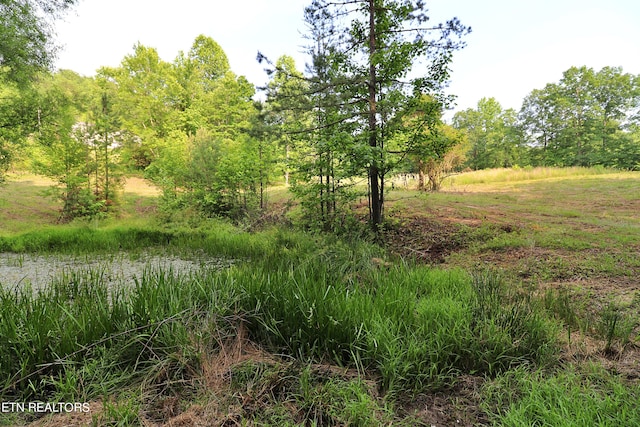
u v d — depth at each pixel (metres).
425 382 2.02
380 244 6.46
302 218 8.66
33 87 10.25
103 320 2.25
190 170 12.09
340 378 2.02
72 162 12.91
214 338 2.26
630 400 1.67
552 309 2.96
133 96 23.84
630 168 25.05
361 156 6.27
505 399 1.83
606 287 3.69
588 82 27.34
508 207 9.83
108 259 6.09
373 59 6.32
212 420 1.65
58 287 3.24
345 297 2.77
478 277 3.46
